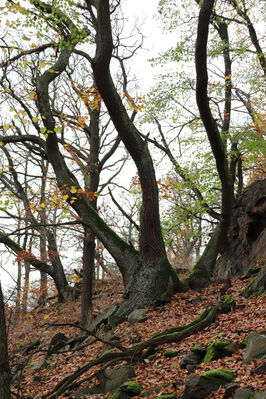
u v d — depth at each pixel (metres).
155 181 15.29
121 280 22.98
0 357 6.62
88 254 16.55
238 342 7.88
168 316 12.57
